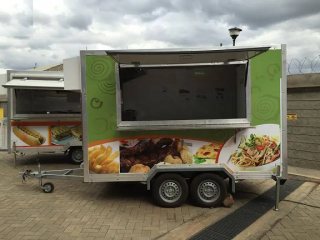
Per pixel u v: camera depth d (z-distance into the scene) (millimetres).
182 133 4621
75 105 8227
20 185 6035
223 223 4062
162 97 4691
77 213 4434
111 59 4574
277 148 4586
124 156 4648
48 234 3723
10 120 7762
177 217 4266
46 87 7527
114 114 4625
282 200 5016
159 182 4570
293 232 3807
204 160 4629
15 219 4207
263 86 4523
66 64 4805
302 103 6465
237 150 4609
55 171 5652
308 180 6164
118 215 4352
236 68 4730
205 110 4734
